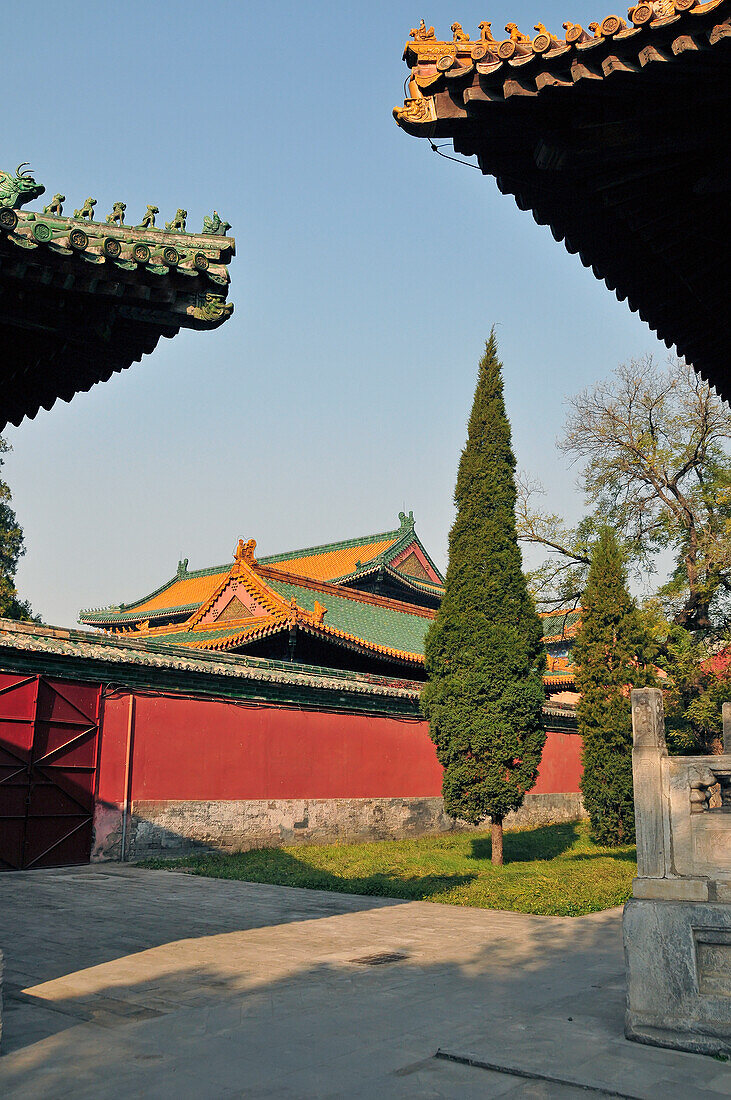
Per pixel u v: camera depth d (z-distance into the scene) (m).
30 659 16.55
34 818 16.28
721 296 6.81
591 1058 5.45
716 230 6.28
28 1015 6.57
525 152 5.96
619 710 21.09
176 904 12.41
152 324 6.11
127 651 18.08
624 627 21.48
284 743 20.92
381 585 37.66
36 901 12.55
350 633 27.45
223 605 28.16
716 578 24.78
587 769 21.41
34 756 16.41
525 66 5.22
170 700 18.77
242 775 19.80
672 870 5.99
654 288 7.03
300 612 24.75
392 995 7.21
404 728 24.56
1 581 36.59
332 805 21.81
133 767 17.88
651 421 27.17
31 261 5.40
